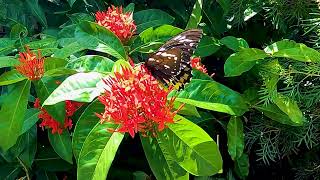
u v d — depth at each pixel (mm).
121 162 621
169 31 555
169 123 426
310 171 616
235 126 546
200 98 471
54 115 492
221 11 691
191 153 442
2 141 494
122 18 547
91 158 428
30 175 590
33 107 572
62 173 635
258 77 596
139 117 410
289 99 527
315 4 587
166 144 444
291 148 599
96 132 434
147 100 411
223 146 641
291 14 606
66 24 656
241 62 540
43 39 581
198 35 450
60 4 727
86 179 424
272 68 545
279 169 687
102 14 558
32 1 666
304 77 561
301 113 521
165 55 444
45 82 501
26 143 548
